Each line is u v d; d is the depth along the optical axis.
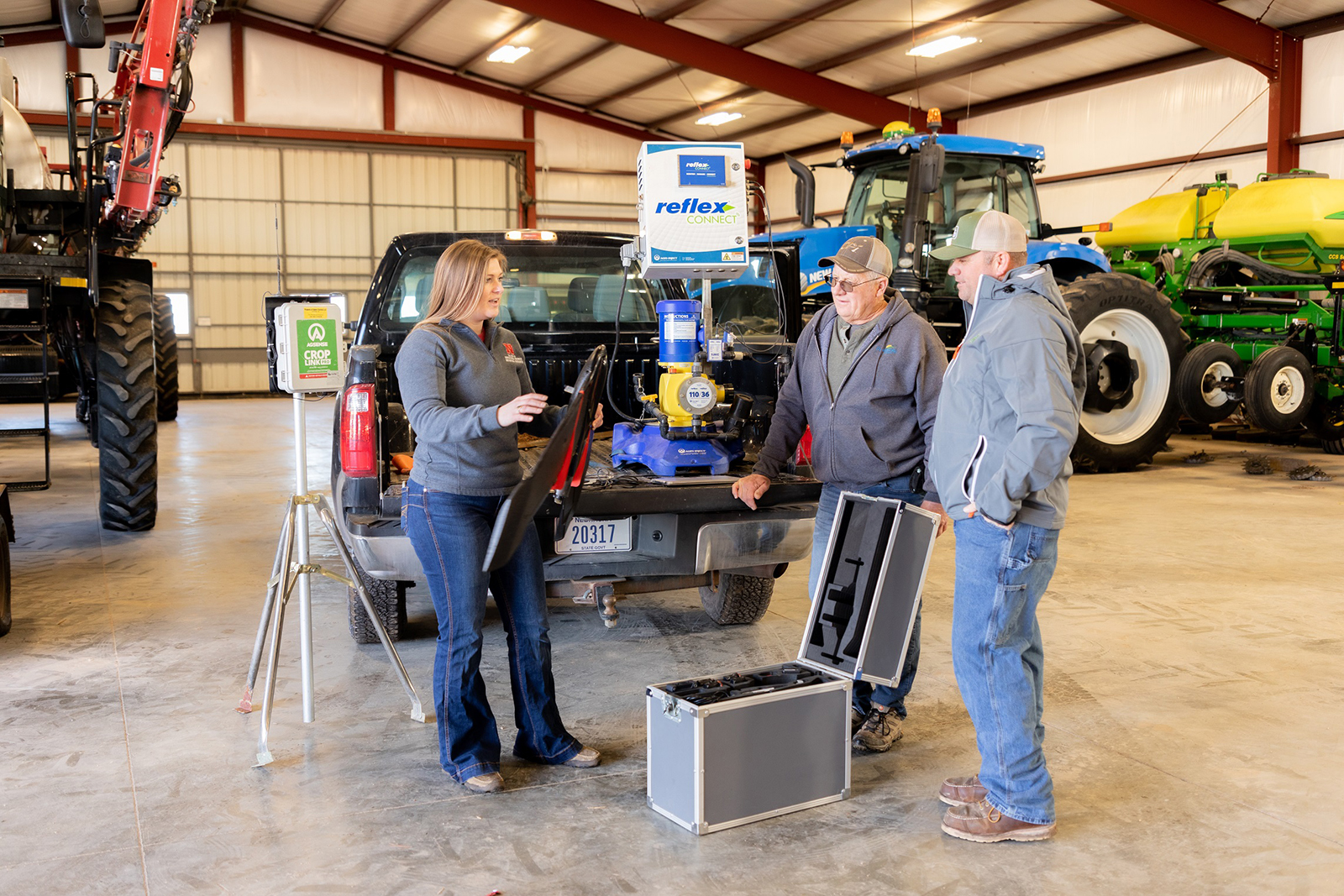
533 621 2.63
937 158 6.78
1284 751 2.76
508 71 19.67
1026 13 13.91
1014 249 2.18
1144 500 6.93
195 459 9.17
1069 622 4.03
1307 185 9.67
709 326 3.36
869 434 2.68
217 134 18.67
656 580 3.32
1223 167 13.78
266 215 19.22
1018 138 16.89
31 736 2.84
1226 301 9.64
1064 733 2.89
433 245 3.94
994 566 2.17
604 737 2.88
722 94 19.36
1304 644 3.74
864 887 2.07
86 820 2.35
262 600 4.35
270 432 11.65
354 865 2.15
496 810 2.42
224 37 18.69
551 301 4.19
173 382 12.78
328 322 2.78
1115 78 15.09
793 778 2.40
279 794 2.49
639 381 3.69
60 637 3.82
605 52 17.97
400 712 3.04
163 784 2.54
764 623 4.08
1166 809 2.41
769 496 3.32
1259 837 2.27
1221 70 13.67
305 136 19.22
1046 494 2.15
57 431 11.47
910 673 2.77
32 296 4.99
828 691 2.44
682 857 2.19
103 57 17.66
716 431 3.40
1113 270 9.98
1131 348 8.41
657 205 3.08
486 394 2.51
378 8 17.53
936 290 7.87
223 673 3.40
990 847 2.23
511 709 3.12
